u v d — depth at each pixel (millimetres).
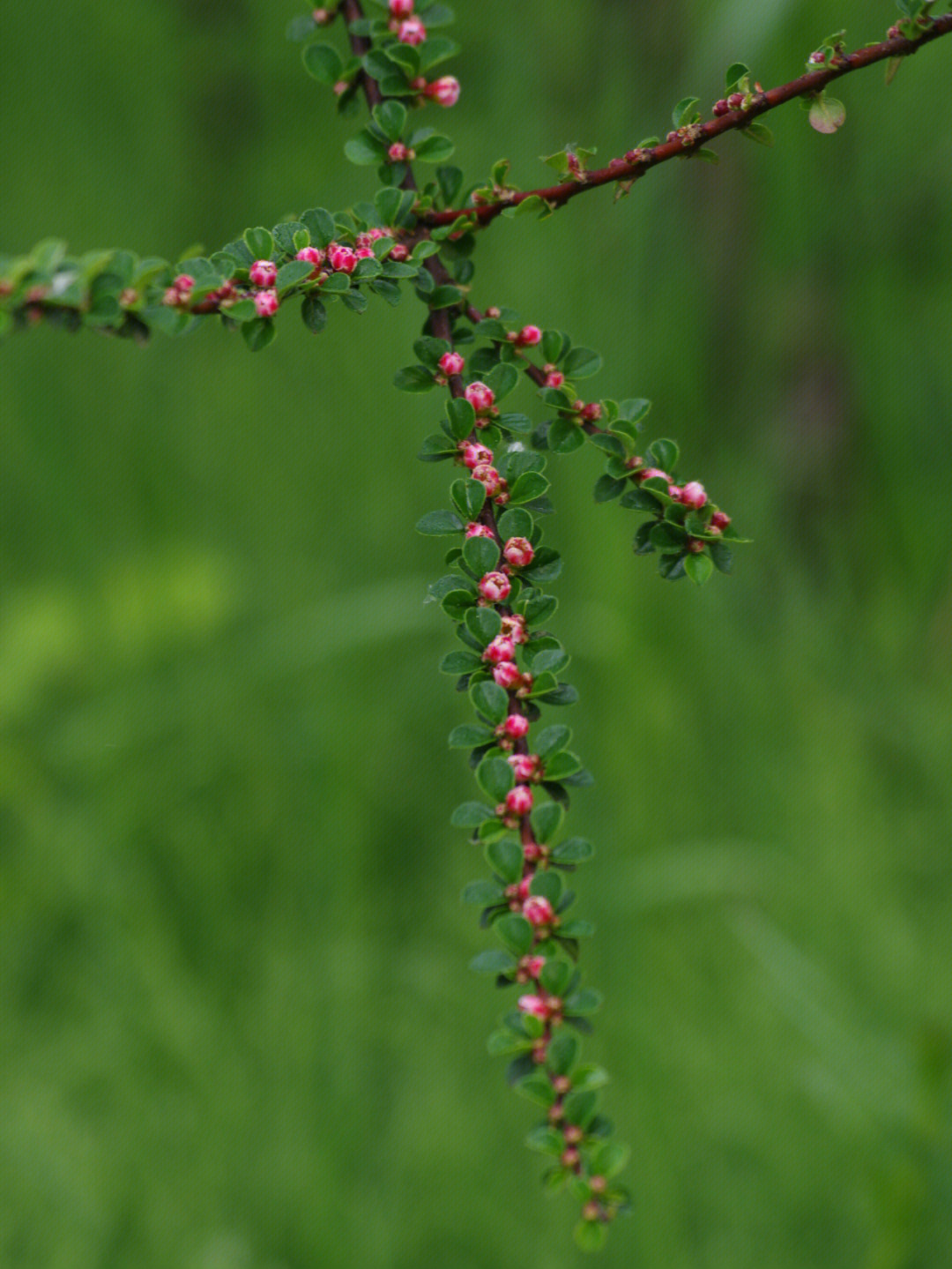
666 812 1662
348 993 1518
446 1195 1427
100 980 1608
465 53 1902
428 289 831
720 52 1576
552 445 827
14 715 1760
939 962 1523
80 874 1636
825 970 1532
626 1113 1422
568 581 1782
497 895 804
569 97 1928
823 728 1749
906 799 1738
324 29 890
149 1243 1399
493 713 803
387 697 1835
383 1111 1489
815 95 829
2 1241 1405
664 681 1724
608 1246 1332
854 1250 1337
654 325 1946
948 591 1893
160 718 1797
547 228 1844
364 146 855
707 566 814
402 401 1971
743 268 1952
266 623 1937
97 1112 1518
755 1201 1383
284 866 1681
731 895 1564
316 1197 1372
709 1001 1529
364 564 1945
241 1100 1462
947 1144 1229
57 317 782
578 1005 802
